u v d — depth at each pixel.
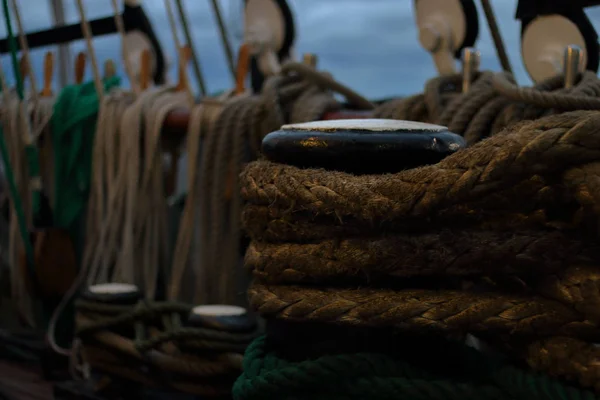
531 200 0.71
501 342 0.78
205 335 1.40
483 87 1.44
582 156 0.67
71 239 2.21
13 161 2.45
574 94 1.25
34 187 2.29
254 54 2.30
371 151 0.80
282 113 1.85
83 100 2.30
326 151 0.82
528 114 1.32
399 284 0.80
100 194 2.19
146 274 2.10
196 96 2.18
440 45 1.79
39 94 2.69
